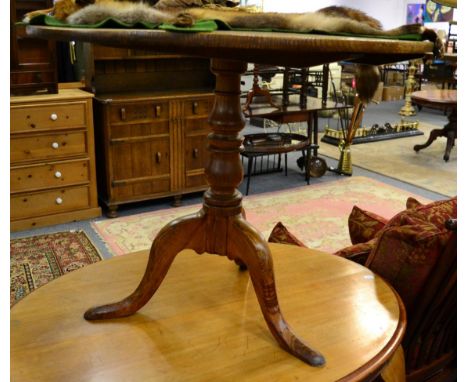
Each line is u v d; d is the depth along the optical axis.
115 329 1.06
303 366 0.94
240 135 0.99
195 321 1.10
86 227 3.10
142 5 0.84
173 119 3.36
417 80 8.09
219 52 0.75
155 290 1.10
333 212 3.43
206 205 1.01
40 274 2.48
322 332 1.05
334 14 0.87
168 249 1.06
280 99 4.49
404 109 7.06
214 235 1.02
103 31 0.77
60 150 3.04
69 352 0.98
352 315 1.11
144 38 0.73
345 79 6.39
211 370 0.93
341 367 0.94
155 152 3.36
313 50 0.68
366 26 0.79
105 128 3.16
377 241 1.33
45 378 0.91
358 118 4.19
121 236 2.97
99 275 1.30
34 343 1.01
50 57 2.99
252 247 0.98
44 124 2.95
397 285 1.28
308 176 4.06
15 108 2.85
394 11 9.40
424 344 1.33
